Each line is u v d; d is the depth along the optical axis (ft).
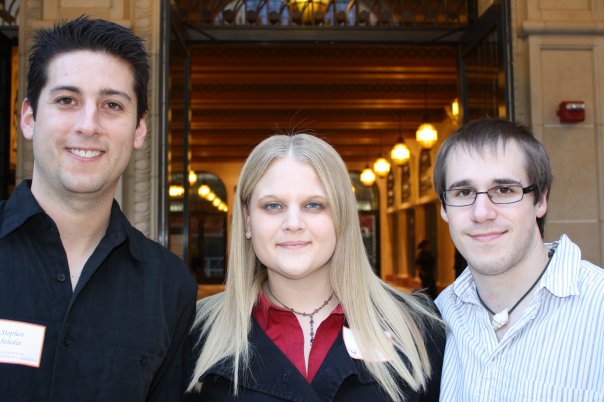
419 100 36.78
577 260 5.19
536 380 4.98
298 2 18.51
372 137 48.26
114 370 4.89
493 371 5.24
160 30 14.24
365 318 5.71
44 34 5.04
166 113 14.17
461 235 5.47
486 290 5.58
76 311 4.90
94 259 5.05
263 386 5.35
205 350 5.69
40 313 4.74
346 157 58.39
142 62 5.24
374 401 5.45
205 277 63.93
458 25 18.52
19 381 4.58
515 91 15.93
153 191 14.93
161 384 5.57
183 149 17.38
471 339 5.53
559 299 5.13
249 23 18.30
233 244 5.94
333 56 28.84
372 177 49.39
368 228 62.64
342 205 5.71
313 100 36.78
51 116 4.81
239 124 42.29
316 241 5.57
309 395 5.23
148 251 5.55
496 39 15.48
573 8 15.78
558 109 15.58
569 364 4.90
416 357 5.68
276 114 40.93
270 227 5.56
